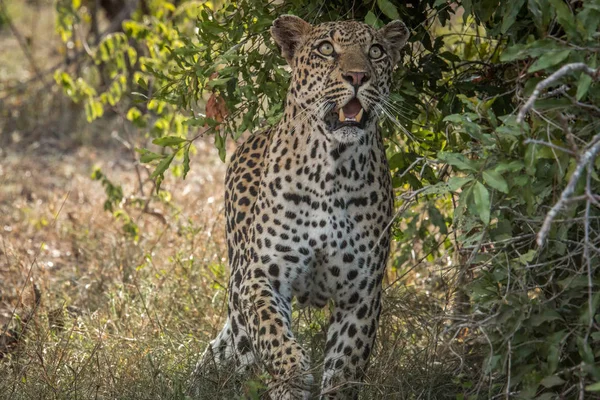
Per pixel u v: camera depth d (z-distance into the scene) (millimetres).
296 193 11719
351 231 11734
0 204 22375
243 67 13156
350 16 13242
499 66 13383
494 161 9664
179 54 13180
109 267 17625
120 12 29734
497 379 10984
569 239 10008
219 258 16406
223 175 22906
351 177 11648
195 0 22016
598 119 9445
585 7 9234
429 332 12562
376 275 11938
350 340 11773
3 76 32375
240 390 11938
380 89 11797
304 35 12133
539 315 9539
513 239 9820
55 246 19906
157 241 17969
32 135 27766
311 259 11812
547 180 9664
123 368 13039
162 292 15922
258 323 11344
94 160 26078
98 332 14344
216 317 15008
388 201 12125
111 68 24922
